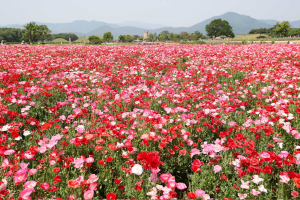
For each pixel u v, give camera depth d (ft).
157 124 10.60
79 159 8.09
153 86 19.07
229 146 9.22
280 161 7.84
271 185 7.76
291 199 7.11
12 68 26.04
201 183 7.93
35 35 281.95
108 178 8.23
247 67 29.35
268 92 18.06
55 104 16.03
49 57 41.78
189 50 54.08
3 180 6.73
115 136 10.07
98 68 28.32
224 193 7.62
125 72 27.02
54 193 7.28
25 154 8.18
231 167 8.70
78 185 6.49
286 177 7.37
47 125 9.64
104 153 9.12
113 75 23.57
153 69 30.58
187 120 11.69
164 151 9.69
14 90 16.02
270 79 20.65
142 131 10.96
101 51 53.62
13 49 58.08
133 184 7.70
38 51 54.13
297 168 8.18
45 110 14.65
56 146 9.82
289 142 10.39
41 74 22.62
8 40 441.27
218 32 354.33
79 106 14.93
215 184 7.95
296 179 6.62
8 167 7.61
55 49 61.77
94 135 9.36
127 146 8.86
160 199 6.31
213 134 11.28
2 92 14.97
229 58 37.50
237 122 13.08
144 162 7.45
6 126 10.19
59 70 27.12
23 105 14.34
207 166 8.99
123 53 48.65
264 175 8.05
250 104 16.19
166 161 9.30
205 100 15.43
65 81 21.03
